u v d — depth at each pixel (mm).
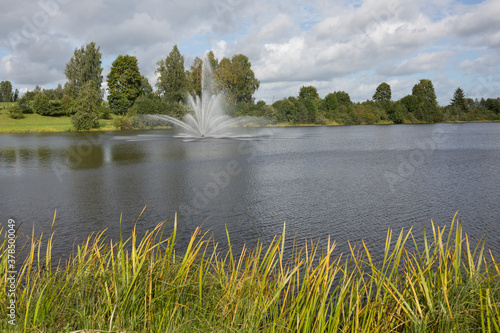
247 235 10875
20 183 19688
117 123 77125
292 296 4219
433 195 16281
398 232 11172
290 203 14859
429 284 4191
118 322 3658
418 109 116562
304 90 120375
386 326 3727
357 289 4102
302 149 37938
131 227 11750
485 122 119375
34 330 3629
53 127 73375
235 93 99312
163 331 3748
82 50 102750
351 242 10305
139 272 4168
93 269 4500
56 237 10719
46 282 4348
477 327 3752
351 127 92125
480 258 4207
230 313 3959
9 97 128375
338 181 19828
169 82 97188
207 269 4824
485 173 22328
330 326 3684
